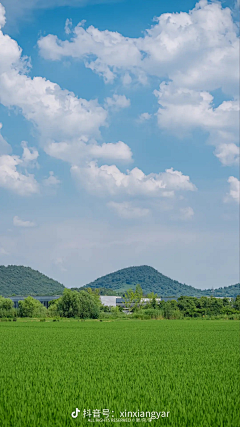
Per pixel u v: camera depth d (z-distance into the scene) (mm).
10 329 69125
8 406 15711
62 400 16688
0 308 119688
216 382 20922
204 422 13969
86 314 115875
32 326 78062
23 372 23781
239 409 15656
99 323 90812
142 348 38250
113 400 16562
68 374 23000
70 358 30500
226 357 31484
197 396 17656
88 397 17375
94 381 21000
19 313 115312
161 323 92688
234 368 25812
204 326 80125
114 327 75750
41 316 115000
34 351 35375
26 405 15977
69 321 100625
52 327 75125
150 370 24812
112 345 41250
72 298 116000
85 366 26188
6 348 38031
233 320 115750
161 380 21453
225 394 18094
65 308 115625
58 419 14320
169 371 24453
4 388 19047
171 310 128750
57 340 47406
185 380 21547
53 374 23000
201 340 47969
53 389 18781
